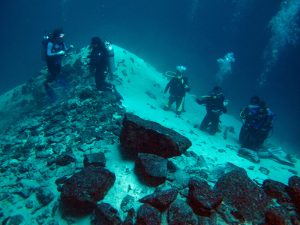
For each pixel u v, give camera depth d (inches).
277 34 850.1
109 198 116.5
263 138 283.9
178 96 331.3
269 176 210.1
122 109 241.6
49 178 137.5
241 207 112.0
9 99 366.0
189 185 114.6
